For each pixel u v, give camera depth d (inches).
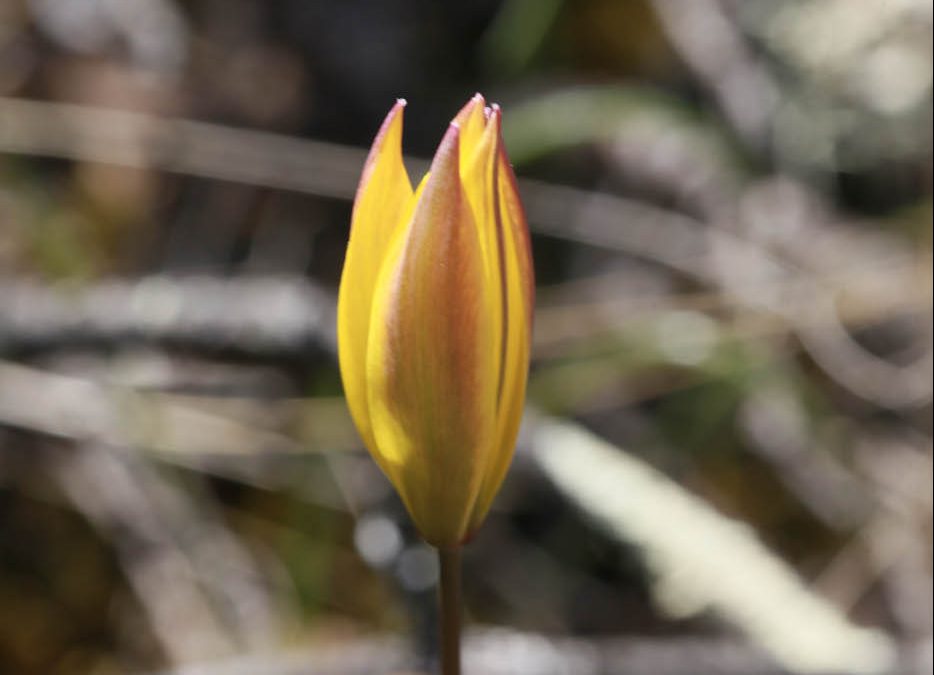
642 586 14.9
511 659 12.2
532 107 17.7
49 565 15.3
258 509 15.7
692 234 17.3
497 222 8.8
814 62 17.4
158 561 15.0
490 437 9.0
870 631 12.7
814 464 15.6
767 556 12.4
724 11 18.5
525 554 15.3
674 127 18.1
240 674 12.3
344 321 9.0
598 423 15.8
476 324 8.8
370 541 12.7
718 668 12.1
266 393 14.8
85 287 14.8
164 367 14.3
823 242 17.0
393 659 12.3
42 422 14.7
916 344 16.2
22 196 17.5
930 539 14.6
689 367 15.9
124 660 14.7
